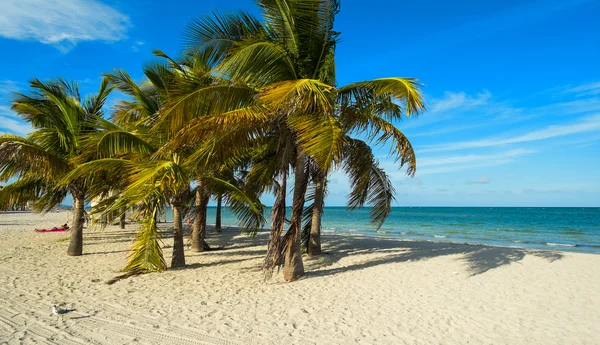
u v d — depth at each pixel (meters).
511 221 38.88
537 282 7.68
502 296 6.56
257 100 6.32
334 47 6.94
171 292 6.60
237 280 7.64
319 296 6.45
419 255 11.32
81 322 4.88
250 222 9.41
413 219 44.28
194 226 12.09
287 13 6.69
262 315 5.34
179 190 8.16
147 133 8.85
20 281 7.20
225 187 8.52
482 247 13.46
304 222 11.38
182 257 9.19
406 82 5.60
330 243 14.73
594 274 8.50
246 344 4.25
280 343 4.30
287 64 6.75
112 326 4.75
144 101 9.12
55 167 9.26
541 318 5.36
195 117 6.40
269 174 9.12
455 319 5.29
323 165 5.39
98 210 8.02
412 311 5.65
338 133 5.73
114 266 9.10
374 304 6.01
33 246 12.57
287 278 7.68
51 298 6.04
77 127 9.75
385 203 10.49
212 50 6.79
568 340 4.52
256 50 6.00
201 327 4.79
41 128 9.91
